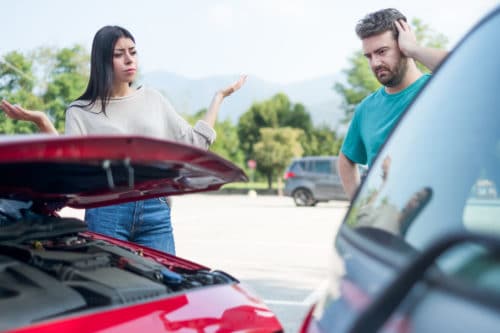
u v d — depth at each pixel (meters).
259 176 52.28
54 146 1.62
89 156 1.70
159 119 3.57
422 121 1.75
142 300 1.91
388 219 1.55
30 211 2.49
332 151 54.12
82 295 1.90
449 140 1.67
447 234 0.94
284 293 6.57
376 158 1.84
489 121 1.67
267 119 55.06
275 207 21.31
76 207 2.70
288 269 8.05
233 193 36.75
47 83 34.59
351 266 1.42
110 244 2.48
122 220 3.40
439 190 1.58
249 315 2.08
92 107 3.44
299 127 55.97
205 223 14.74
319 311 1.47
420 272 0.96
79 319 1.72
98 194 2.48
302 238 11.51
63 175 2.02
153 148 1.81
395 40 3.14
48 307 1.75
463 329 0.92
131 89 3.60
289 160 47.47
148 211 3.44
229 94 3.81
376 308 0.97
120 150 1.75
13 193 2.25
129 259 2.29
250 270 8.00
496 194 1.61
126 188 2.40
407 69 3.17
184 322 1.89
